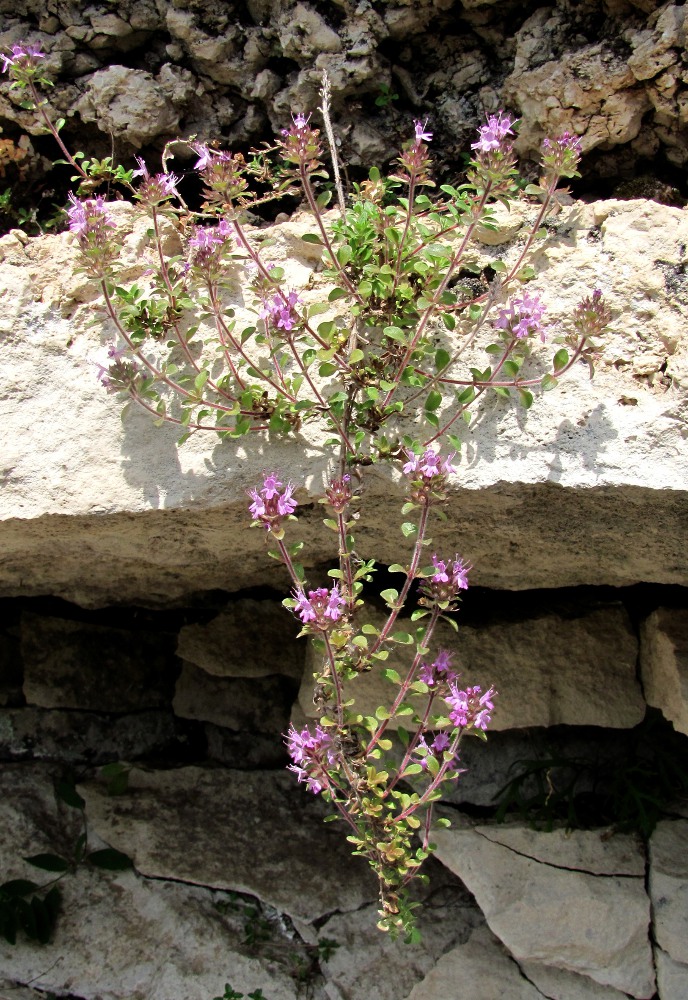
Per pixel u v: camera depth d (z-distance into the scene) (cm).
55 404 224
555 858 283
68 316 230
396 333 201
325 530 239
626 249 219
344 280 207
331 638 202
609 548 238
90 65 281
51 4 274
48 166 291
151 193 206
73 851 313
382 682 287
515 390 214
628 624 296
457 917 297
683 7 234
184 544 245
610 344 214
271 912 302
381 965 290
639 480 205
